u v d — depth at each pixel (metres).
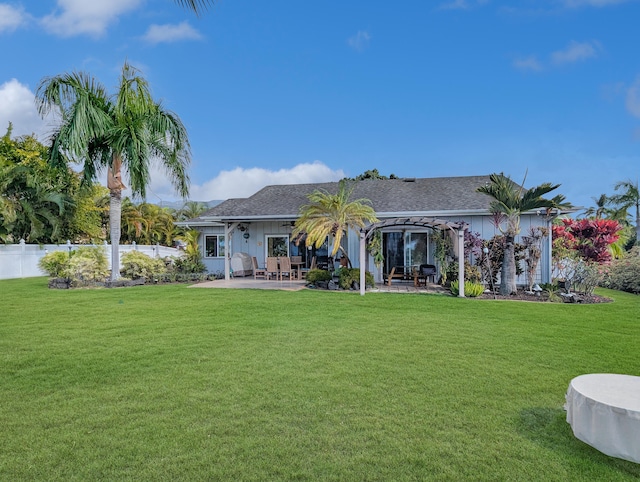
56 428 3.52
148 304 10.36
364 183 20.59
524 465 3.01
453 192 17.20
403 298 11.59
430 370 5.11
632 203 27.58
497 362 5.45
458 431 3.52
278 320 8.29
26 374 4.93
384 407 3.98
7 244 19.23
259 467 2.94
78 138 13.69
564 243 15.66
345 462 3.02
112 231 15.34
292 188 21.25
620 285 14.95
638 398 3.25
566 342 6.55
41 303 10.51
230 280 17.27
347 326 7.73
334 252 13.95
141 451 3.14
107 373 4.97
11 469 2.89
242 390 4.41
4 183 19.64
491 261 13.95
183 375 4.91
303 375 4.91
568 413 3.57
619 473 2.92
